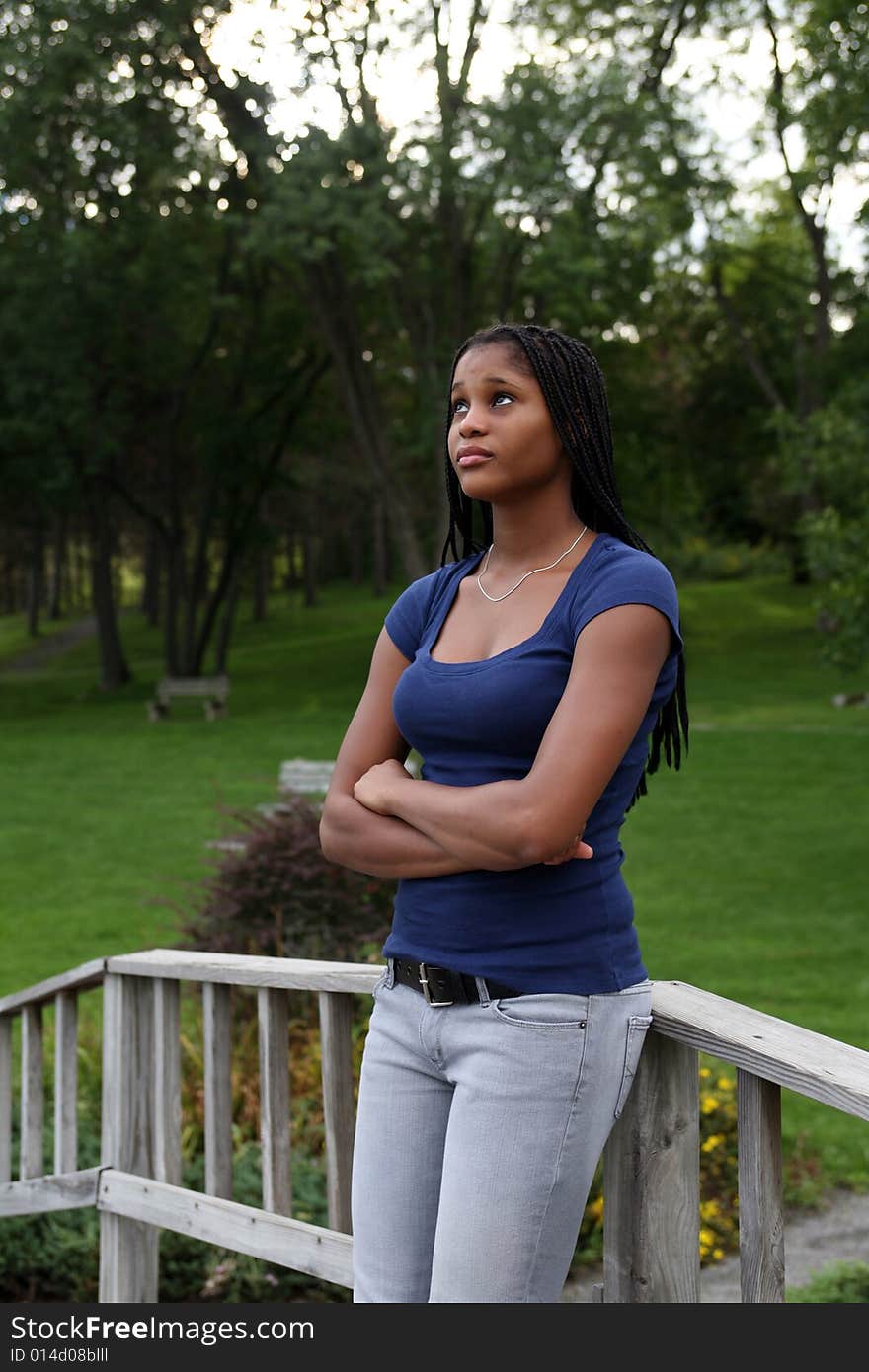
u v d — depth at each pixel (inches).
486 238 931.3
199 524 1341.0
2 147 1008.9
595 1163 70.9
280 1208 111.3
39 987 142.0
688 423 1640.0
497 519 74.9
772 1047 67.7
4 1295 179.5
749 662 1306.6
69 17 937.5
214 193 1136.2
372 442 1077.1
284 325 1285.7
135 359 1204.5
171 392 1309.1
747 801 633.0
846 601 571.8
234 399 1304.1
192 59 973.2
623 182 927.7
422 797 70.2
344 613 2188.7
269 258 1061.8
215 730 993.5
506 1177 67.2
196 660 1334.9
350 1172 104.9
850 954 367.9
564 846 65.8
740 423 1656.0
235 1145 200.7
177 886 467.8
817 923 408.5
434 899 70.8
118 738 968.9
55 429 1139.9
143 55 982.4
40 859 527.5
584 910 68.7
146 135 1038.4
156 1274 131.2
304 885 251.6
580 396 72.7
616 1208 78.0
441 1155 72.8
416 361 1053.8
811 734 841.5
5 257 1080.2
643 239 927.7
